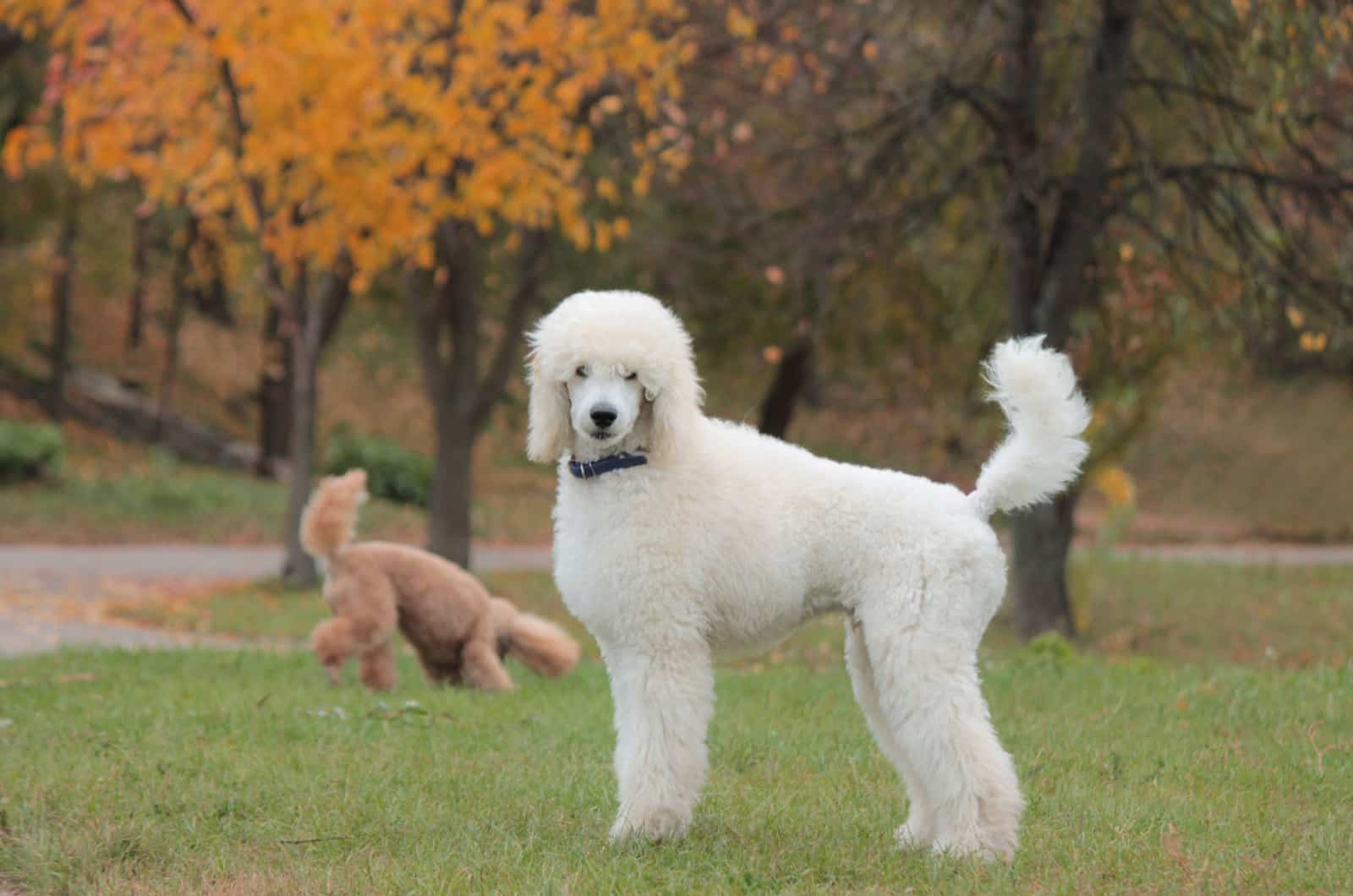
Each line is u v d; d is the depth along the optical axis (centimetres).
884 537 539
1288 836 567
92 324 3884
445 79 1648
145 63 1666
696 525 546
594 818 602
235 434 3678
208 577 2067
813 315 1898
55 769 692
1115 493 1708
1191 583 2228
